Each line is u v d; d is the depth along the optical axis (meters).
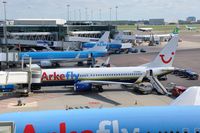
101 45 119.25
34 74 73.69
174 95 70.81
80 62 120.12
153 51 166.00
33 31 182.00
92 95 72.12
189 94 33.53
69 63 124.94
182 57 137.88
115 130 24.48
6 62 111.12
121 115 25.34
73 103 64.75
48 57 113.81
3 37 176.12
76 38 174.38
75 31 195.12
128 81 77.19
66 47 155.88
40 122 24.28
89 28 197.00
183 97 33.31
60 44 156.75
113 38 199.88
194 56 140.62
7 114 25.20
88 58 116.31
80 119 24.73
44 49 156.88
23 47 158.50
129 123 24.88
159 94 72.44
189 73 91.25
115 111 25.75
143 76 76.62
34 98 69.38
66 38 176.88
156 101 66.12
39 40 169.00
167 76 94.75
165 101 66.12
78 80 76.06
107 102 65.56
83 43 156.62
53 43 158.12
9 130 22.83
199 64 117.50
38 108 61.31
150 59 133.38
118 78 76.69
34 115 24.94
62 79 75.56
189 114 25.78
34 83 74.56
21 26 180.50
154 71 77.12
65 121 24.47
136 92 74.69
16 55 111.31
